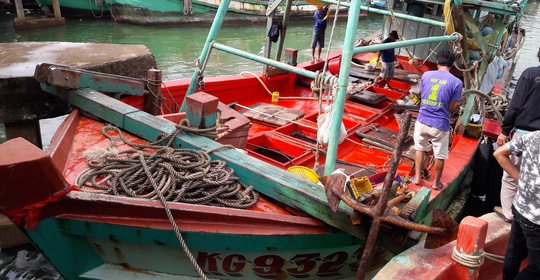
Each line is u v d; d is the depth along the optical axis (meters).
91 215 3.10
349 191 3.29
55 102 5.24
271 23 7.70
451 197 5.61
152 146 4.07
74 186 3.34
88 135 4.39
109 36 17.62
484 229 2.72
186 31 19.78
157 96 5.66
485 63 6.31
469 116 6.30
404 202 3.83
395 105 7.41
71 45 6.39
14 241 5.17
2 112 4.95
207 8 20.91
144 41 17.17
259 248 3.35
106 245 3.31
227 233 3.22
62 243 3.16
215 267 3.48
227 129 4.49
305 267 3.68
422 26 8.73
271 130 6.21
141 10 19.69
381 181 4.08
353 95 7.57
